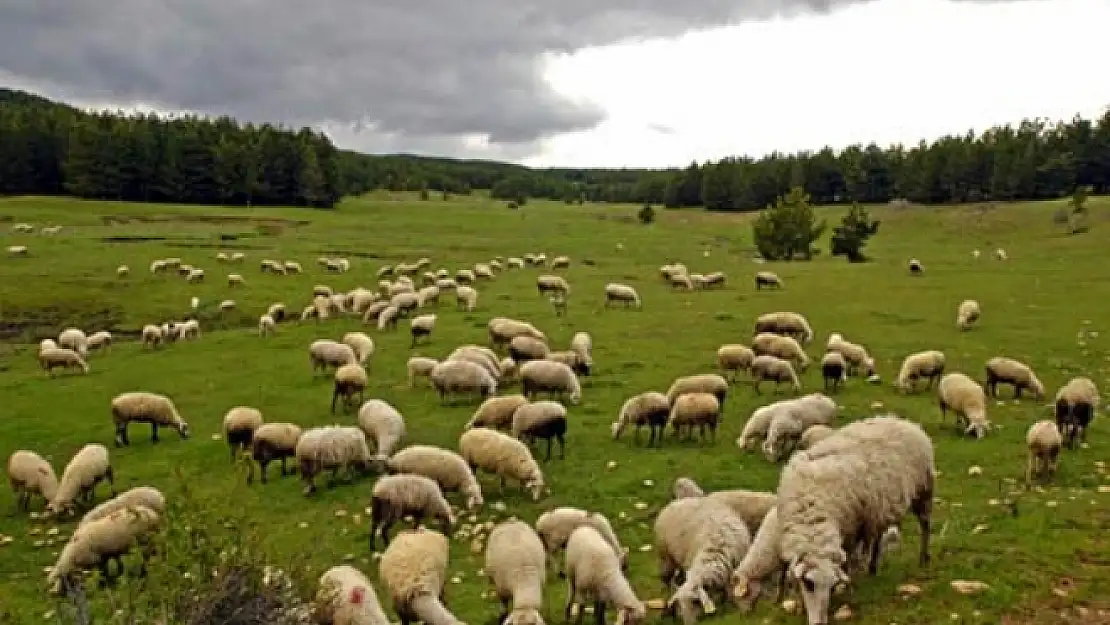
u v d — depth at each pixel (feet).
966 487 65.72
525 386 99.76
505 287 204.85
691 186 614.34
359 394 108.99
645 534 61.41
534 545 49.47
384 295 191.72
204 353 146.72
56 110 536.83
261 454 78.69
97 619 42.29
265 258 260.42
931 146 533.96
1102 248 281.54
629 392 103.81
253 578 36.70
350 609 41.81
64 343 155.74
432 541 49.78
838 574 39.73
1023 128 540.11
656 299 182.50
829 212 499.51
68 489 74.59
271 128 523.70
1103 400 94.27
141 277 221.25
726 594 45.60
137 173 449.06
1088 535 50.83
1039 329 139.95
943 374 109.40
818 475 42.86
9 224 326.03
